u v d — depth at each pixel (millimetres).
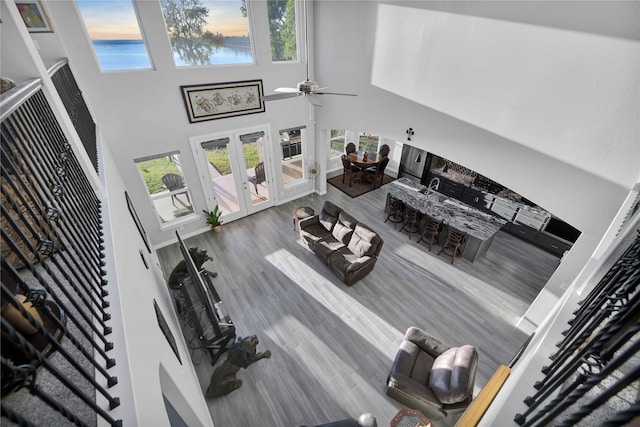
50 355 1054
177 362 2461
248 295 4652
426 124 4762
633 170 2828
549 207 3578
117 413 989
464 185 7254
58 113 1902
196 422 2391
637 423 541
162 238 5648
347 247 5246
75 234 1441
